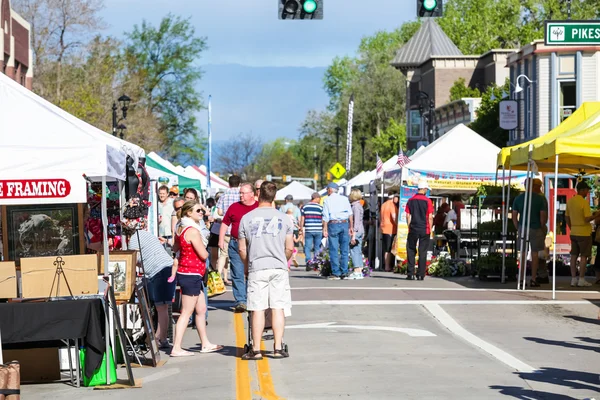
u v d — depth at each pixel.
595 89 51.84
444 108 78.50
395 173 28.95
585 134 19.16
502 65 80.50
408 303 19.05
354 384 10.91
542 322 16.36
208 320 17.20
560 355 13.01
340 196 25.58
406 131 92.06
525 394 10.33
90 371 11.32
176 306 17.31
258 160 141.88
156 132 69.44
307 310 18.05
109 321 11.65
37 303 10.99
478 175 28.89
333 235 25.44
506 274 24.52
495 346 13.77
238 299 18.27
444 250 28.58
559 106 52.72
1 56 35.97
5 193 11.39
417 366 12.10
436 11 20.39
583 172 25.27
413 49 91.88
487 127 66.31
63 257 11.41
